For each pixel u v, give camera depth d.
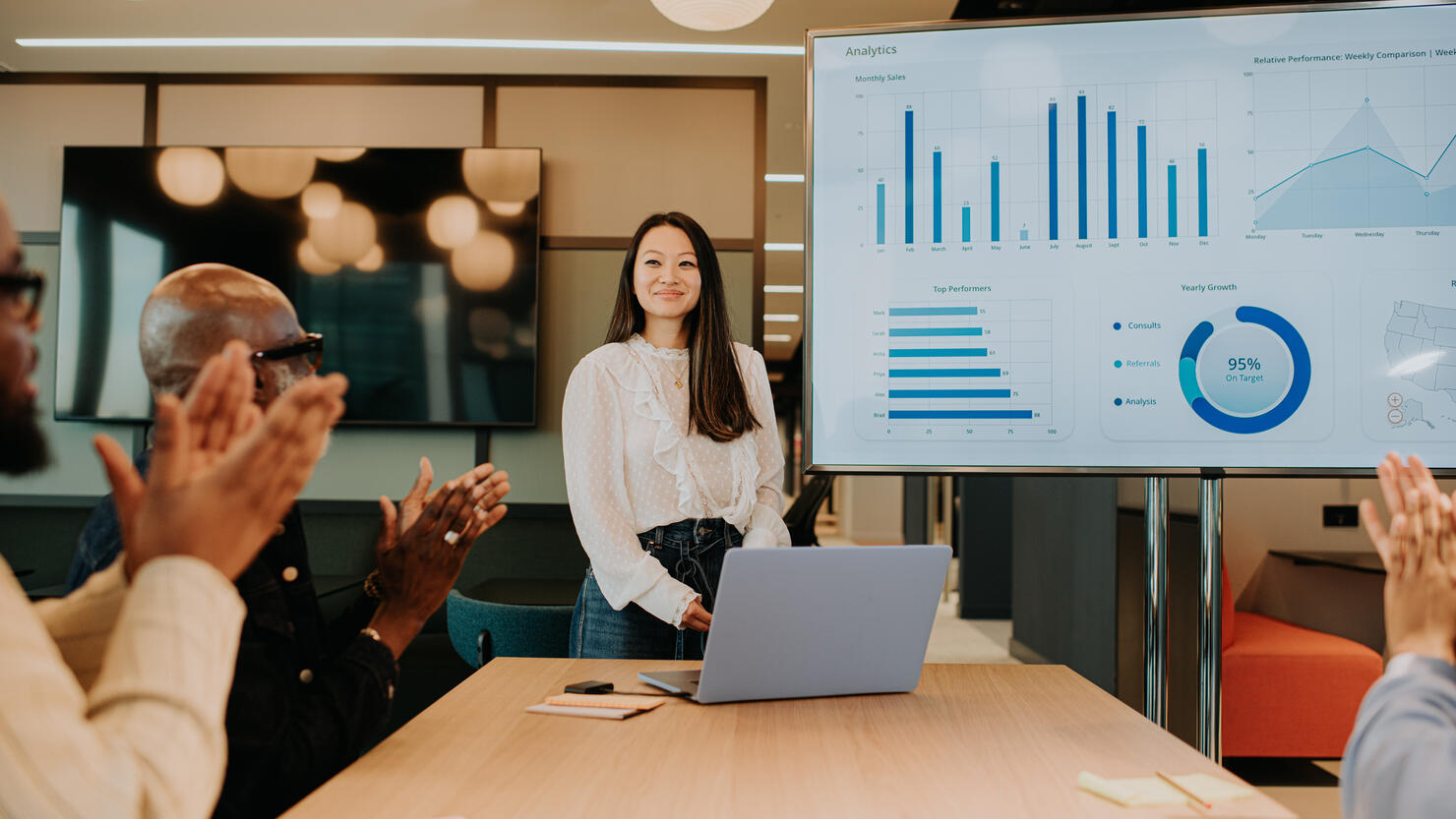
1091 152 1.77
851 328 1.82
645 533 1.73
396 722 3.13
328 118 3.94
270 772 0.91
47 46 4.22
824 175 1.82
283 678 0.95
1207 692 1.77
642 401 1.77
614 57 4.41
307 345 0.94
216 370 0.67
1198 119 1.74
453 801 0.83
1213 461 1.73
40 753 0.51
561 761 0.95
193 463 0.64
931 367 1.80
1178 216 1.74
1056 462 1.77
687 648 1.70
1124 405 1.75
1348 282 1.69
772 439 1.91
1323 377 1.70
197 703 0.58
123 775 0.53
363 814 0.80
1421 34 1.68
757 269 3.89
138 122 3.92
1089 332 1.76
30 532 3.74
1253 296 1.72
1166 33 1.75
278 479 0.63
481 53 4.36
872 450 1.81
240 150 3.80
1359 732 0.77
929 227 1.80
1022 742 1.02
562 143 3.93
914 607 1.21
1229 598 3.18
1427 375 1.68
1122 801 0.83
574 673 1.35
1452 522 0.80
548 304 3.88
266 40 4.18
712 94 3.93
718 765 0.94
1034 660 4.59
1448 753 0.69
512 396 3.78
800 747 1.00
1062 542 4.09
